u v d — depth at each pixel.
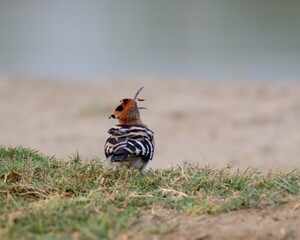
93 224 9.00
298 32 38.38
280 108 24.84
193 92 27.61
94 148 20.92
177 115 24.62
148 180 11.09
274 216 9.66
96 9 47.31
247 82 29.44
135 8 47.78
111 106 25.81
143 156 11.72
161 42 37.28
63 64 34.16
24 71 33.25
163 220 9.55
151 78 30.58
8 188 10.73
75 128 23.53
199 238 8.94
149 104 26.05
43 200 10.16
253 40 36.88
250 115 24.25
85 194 10.62
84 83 29.88
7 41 37.81
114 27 41.12
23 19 43.19
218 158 19.69
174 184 11.08
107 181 11.11
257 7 46.72
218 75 31.58
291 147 20.61
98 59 34.75
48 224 9.14
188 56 34.56
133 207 9.93
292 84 28.72
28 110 25.86
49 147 21.08
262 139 21.62
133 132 11.80
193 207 9.86
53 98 27.44
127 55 35.31
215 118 24.17
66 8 47.38
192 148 20.98
